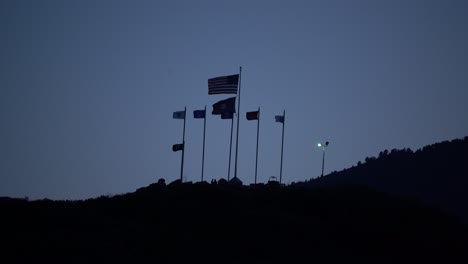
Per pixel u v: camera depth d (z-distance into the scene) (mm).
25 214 132375
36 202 147000
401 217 158875
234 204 152375
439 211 172000
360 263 123500
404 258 130250
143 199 154500
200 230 132125
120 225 130250
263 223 138750
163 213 141875
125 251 113062
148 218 138750
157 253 114688
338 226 144000
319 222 145625
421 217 161875
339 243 134125
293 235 133875
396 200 175000
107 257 108750
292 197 164875
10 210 134750
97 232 123938
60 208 141375
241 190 170125
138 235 123938
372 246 134750
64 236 118375
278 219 142375
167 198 156000
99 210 143500
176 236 125688
